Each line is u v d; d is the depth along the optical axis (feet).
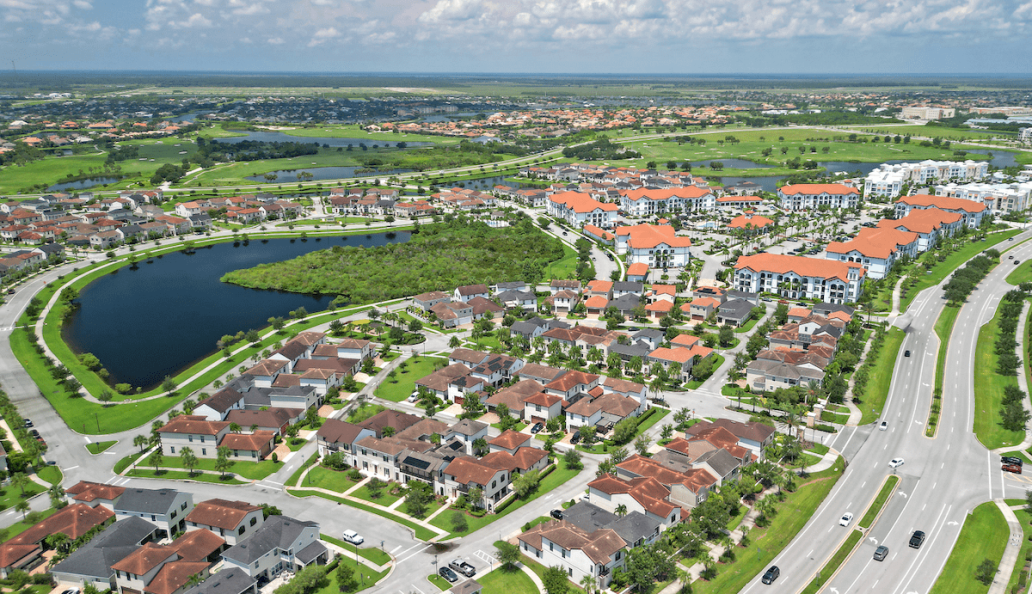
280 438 591.37
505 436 542.16
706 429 554.87
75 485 489.67
